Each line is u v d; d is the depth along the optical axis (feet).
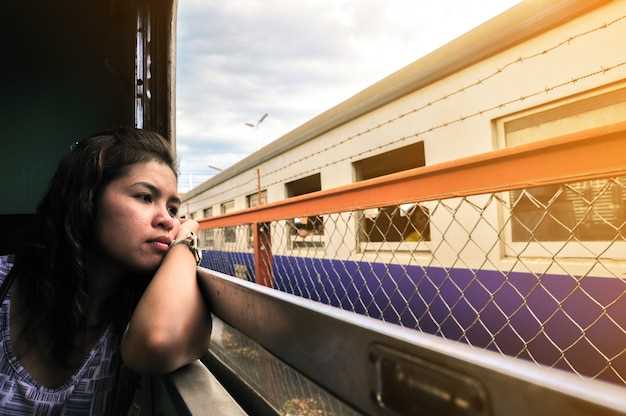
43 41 6.46
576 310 5.97
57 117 6.56
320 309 1.24
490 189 3.55
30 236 2.20
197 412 1.88
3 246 6.29
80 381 2.27
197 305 2.12
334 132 11.91
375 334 1.01
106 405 2.44
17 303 2.20
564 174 2.99
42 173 6.56
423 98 8.87
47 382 2.19
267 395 1.99
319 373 1.24
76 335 2.18
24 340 2.15
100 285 2.36
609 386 0.64
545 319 6.34
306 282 11.57
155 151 2.30
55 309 2.12
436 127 8.53
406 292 8.71
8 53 6.37
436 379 0.86
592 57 5.95
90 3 6.38
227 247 18.16
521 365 0.74
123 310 2.54
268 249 8.93
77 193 2.08
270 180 16.08
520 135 7.15
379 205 4.92
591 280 5.85
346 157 11.34
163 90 5.90
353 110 10.88
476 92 7.72
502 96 7.24
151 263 2.29
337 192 5.64
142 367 1.98
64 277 2.11
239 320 1.89
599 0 5.75
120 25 6.35
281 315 1.47
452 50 8.04
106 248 2.20
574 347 5.91
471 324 7.13
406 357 0.93
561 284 6.20
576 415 0.63
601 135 2.71
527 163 3.25
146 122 6.23
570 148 2.95
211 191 24.43
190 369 2.36
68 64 6.52
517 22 6.82
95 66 6.54
